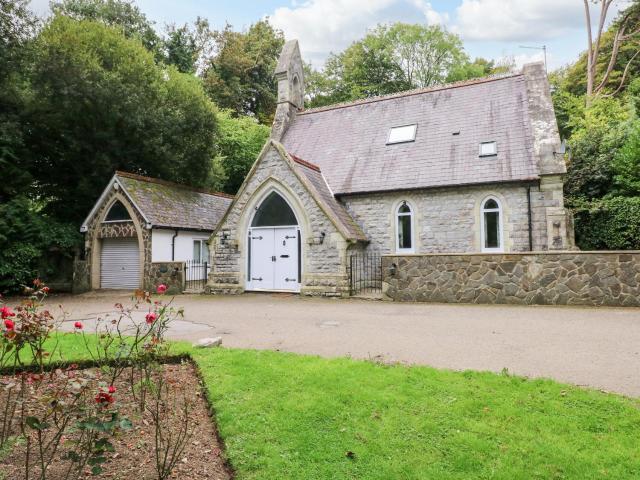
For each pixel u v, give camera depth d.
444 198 17.03
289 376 5.52
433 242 17.09
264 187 16.81
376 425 4.31
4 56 18.78
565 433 4.11
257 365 5.96
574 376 5.52
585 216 18.62
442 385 5.15
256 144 33.31
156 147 23.22
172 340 7.87
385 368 5.79
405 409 4.61
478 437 4.08
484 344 7.36
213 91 40.28
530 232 15.69
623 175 18.47
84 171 23.17
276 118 24.05
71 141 21.48
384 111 21.84
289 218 16.75
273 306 13.23
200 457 3.90
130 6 37.28
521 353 6.70
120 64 22.44
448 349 7.04
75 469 3.36
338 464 3.72
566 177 19.84
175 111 24.17
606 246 18.25
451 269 13.23
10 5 19.05
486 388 5.05
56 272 20.88
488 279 12.77
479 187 16.45
